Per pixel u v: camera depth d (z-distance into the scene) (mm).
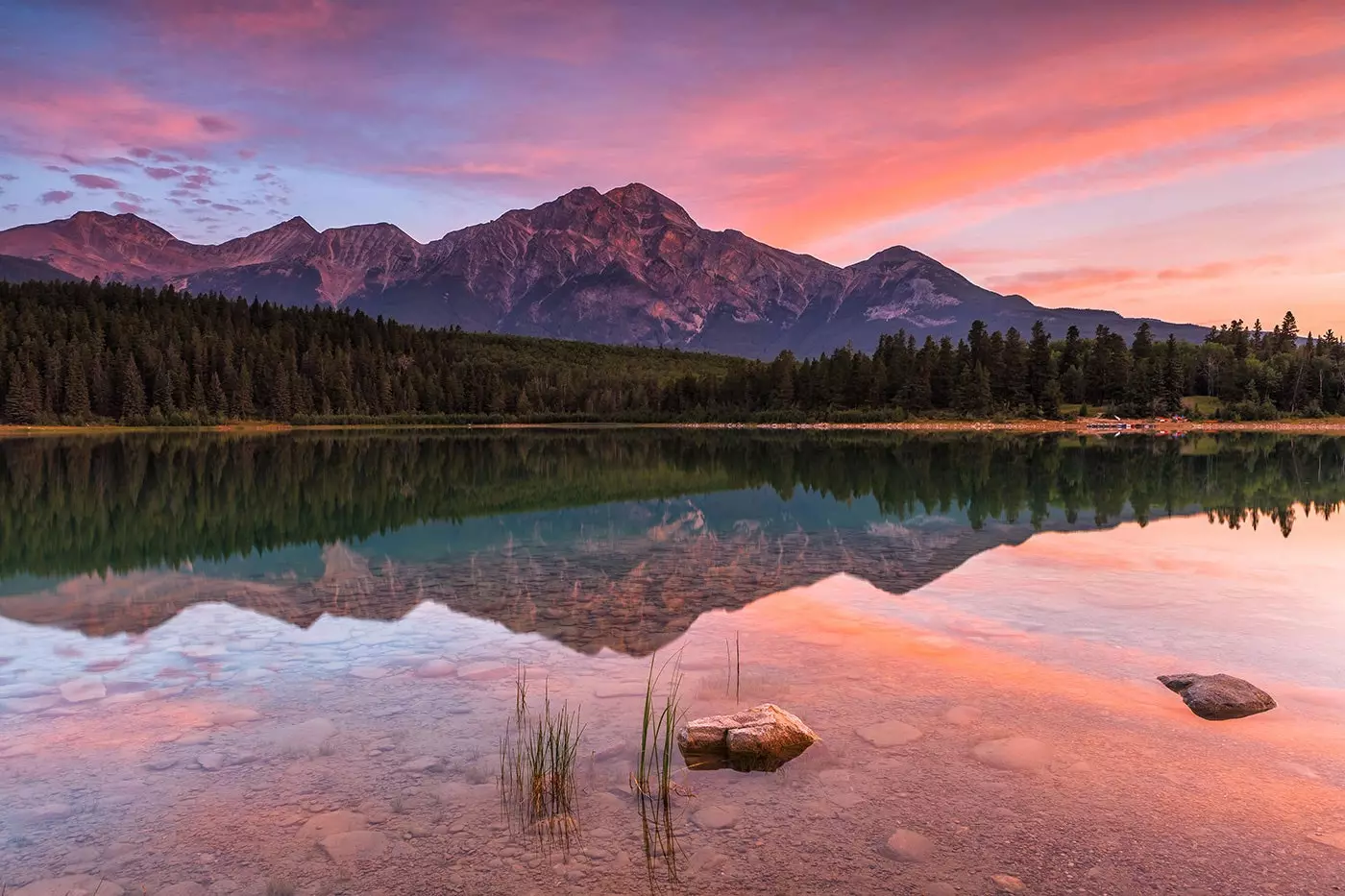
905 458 55250
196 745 7660
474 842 5922
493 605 13383
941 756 7332
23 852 5789
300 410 147625
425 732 7980
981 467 45750
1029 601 13219
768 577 15469
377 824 6176
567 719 8281
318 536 21594
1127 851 5738
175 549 19484
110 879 5457
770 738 7195
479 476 42438
